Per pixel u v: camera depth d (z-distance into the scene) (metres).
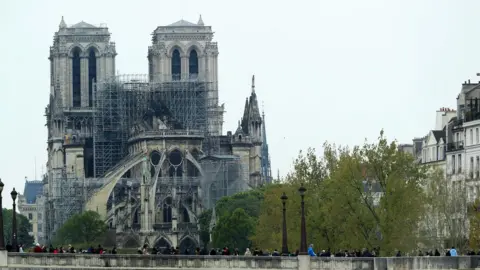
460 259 161.88
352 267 161.50
